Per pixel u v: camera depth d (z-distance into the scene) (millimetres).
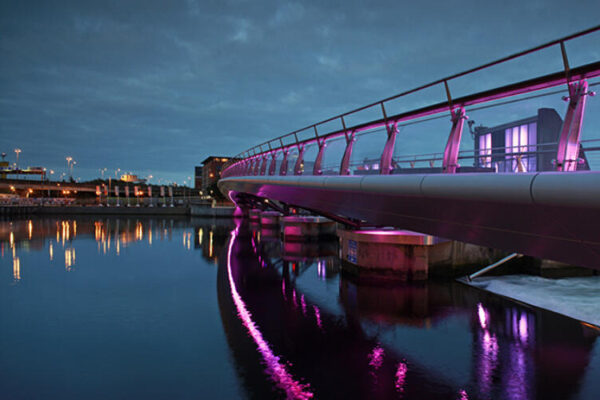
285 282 19984
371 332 12461
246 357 10391
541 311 14750
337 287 18750
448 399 8188
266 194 33125
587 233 6895
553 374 9375
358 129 15406
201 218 79562
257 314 14438
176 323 13352
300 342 11555
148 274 22266
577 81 7145
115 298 16781
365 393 8469
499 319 13773
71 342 11430
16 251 31125
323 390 8555
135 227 55312
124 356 10391
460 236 11227
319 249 32656
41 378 9031
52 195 133875
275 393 8414
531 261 21250
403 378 9188
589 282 19547
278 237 42562
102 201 117438
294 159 23734
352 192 14109
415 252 19641
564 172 6523
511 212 7875
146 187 155125
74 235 43719
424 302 15984
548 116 8586
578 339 11766
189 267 24516
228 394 8367
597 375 9336
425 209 10812
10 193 115562
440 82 10523
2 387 8570
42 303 15898
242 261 26766
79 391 8422
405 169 12352
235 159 57531
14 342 11398
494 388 8727
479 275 20688
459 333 12352
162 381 8938
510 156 9445
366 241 20344
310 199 20672
